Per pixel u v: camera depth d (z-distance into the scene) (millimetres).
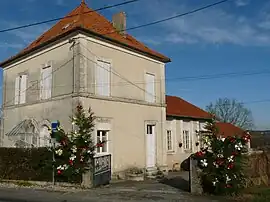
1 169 16703
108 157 16000
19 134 20125
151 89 21203
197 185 11852
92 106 16688
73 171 14109
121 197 11367
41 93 18812
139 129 19609
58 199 11086
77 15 19922
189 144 26234
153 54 21172
